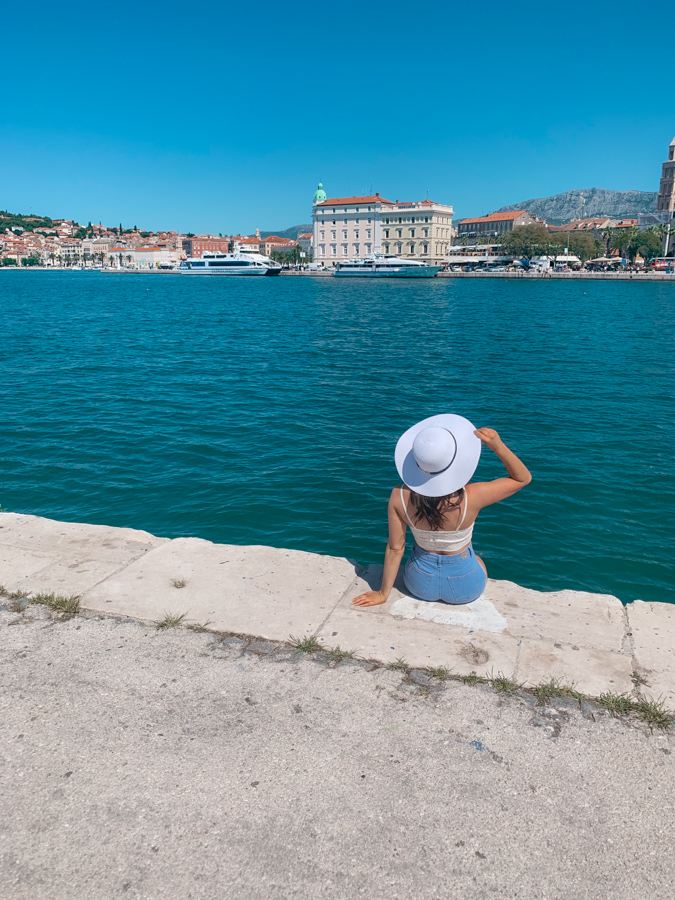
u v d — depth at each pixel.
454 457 3.92
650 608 4.22
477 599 4.34
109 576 4.68
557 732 3.11
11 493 10.96
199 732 3.12
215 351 31.02
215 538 9.19
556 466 12.32
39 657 3.74
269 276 182.12
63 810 2.65
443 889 2.32
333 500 10.61
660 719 3.16
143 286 132.00
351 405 18.47
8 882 2.34
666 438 14.35
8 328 41.44
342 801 2.70
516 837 2.53
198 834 2.54
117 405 18.05
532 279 138.25
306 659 3.71
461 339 36.56
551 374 23.88
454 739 3.07
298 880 2.35
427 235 158.12
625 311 56.97
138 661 3.69
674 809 2.66
